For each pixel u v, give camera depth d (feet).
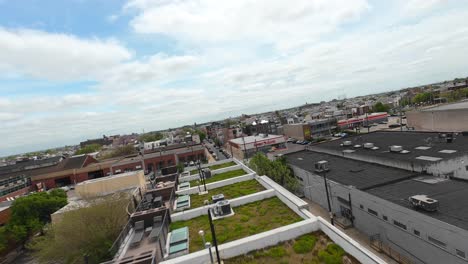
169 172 170.50
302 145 262.06
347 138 167.12
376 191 74.79
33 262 97.25
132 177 122.01
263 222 64.64
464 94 316.60
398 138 136.15
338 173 100.22
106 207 81.56
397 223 62.28
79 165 247.50
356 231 78.18
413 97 425.28
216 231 63.31
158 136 604.08
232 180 105.60
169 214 73.72
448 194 64.13
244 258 49.24
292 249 50.34
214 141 440.86
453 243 48.19
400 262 60.03
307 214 60.80
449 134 116.16
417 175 82.89
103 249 71.00
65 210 94.48
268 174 119.96
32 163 335.26
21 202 110.52
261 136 278.05
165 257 55.01
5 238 100.27
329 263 44.55
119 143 630.74
